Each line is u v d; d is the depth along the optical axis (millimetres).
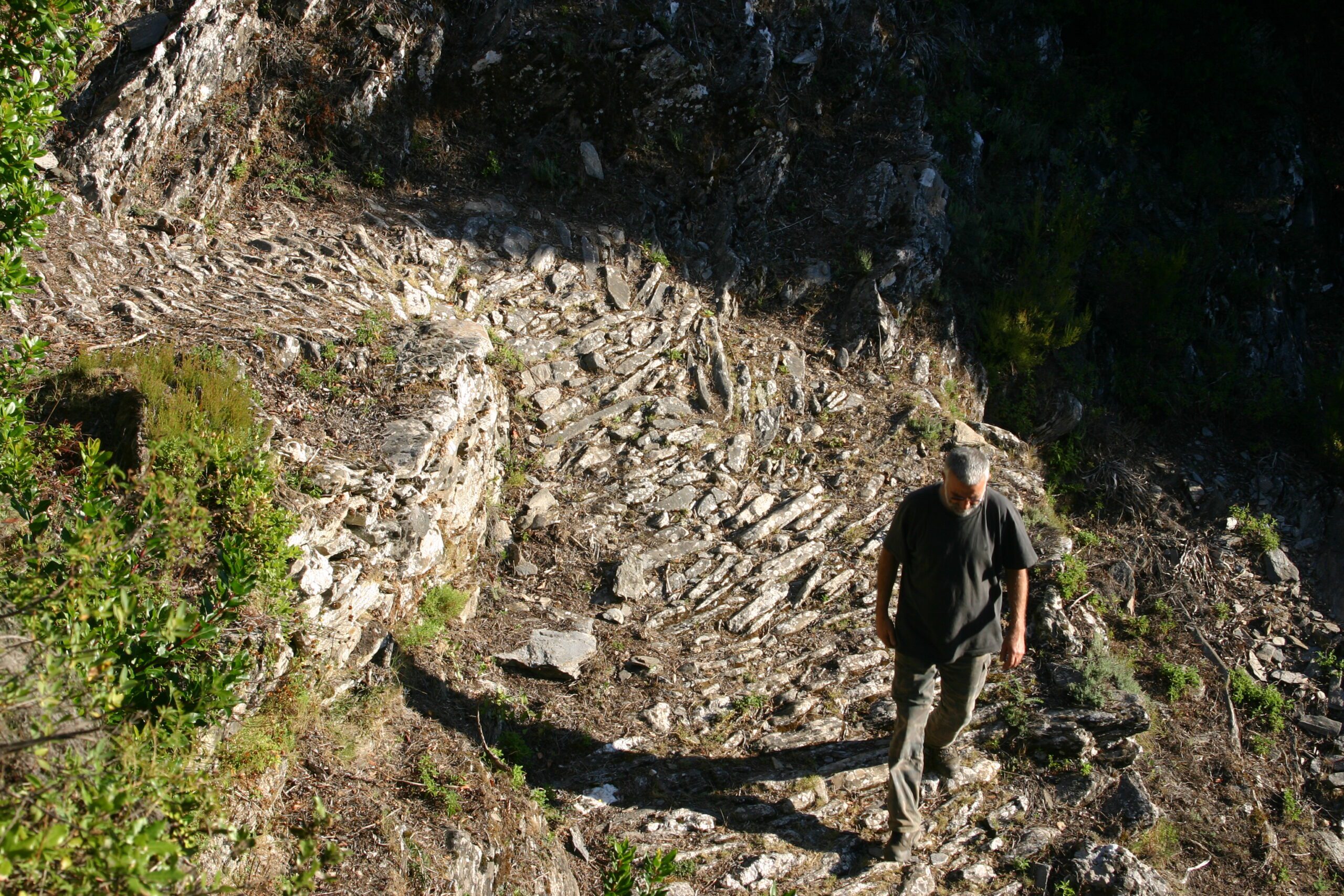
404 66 7680
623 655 5090
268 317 5336
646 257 7664
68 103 6363
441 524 4965
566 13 8102
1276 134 10062
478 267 7055
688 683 4992
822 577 5770
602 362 6750
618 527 5883
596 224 7723
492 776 3965
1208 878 4848
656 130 8141
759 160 8312
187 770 2814
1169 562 6797
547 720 4582
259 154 7012
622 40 8070
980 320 8000
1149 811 4656
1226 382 8188
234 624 3422
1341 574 6750
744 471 6492
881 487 6508
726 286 7730
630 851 3285
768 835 4219
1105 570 6504
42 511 3178
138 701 2918
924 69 9406
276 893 3014
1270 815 5254
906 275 7859
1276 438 7988
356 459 4461
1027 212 8734
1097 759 4852
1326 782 5504
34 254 5348
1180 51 10195
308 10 7391
